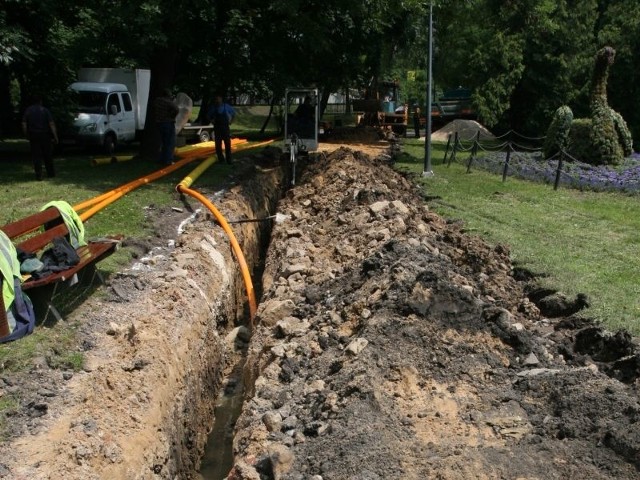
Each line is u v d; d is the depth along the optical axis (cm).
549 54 2752
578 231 1085
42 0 1534
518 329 607
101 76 2409
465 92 3462
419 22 2747
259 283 1214
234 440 558
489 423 471
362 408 488
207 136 2597
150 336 678
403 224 995
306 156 1905
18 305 639
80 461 484
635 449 411
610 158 1800
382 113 2989
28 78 1847
